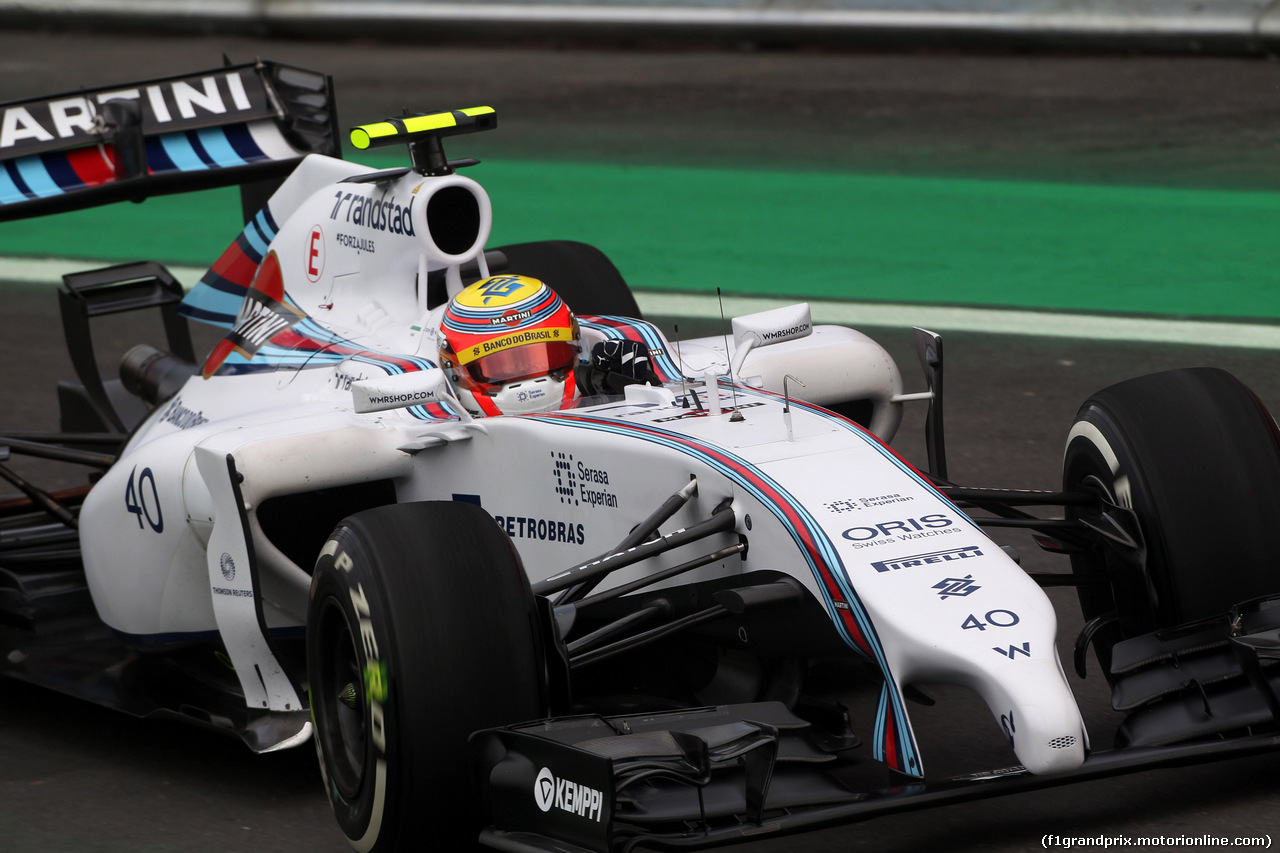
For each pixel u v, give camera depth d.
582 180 55.34
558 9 84.25
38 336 41.38
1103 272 42.12
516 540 18.86
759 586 16.06
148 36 91.62
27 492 24.09
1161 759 15.33
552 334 19.44
